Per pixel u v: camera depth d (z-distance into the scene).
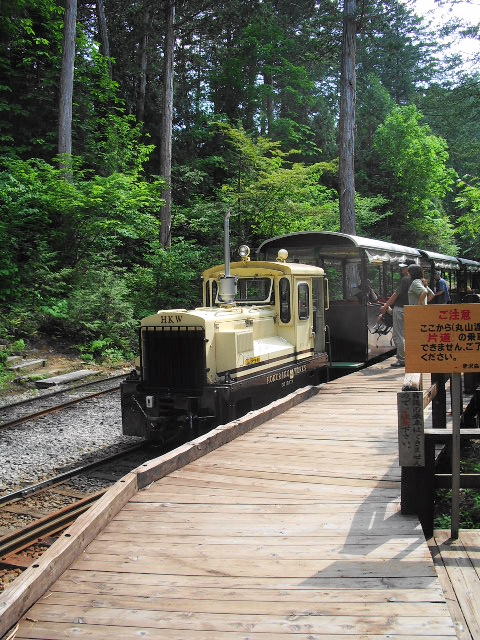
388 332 13.43
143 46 27.03
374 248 12.37
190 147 27.30
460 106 19.22
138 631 3.03
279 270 9.30
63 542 3.81
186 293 18.61
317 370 10.30
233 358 7.78
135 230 19.00
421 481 4.36
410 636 2.89
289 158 30.58
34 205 16.92
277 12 29.64
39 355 14.70
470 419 8.64
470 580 3.53
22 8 20.12
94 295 16.22
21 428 9.37
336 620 3.05
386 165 32.38
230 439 6.60
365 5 18.92
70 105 18.88
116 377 13.41
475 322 3.96
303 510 4.56
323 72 33.94
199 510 4.62
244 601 3.27
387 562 3.66
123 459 7.91
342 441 6.43
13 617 3.12
